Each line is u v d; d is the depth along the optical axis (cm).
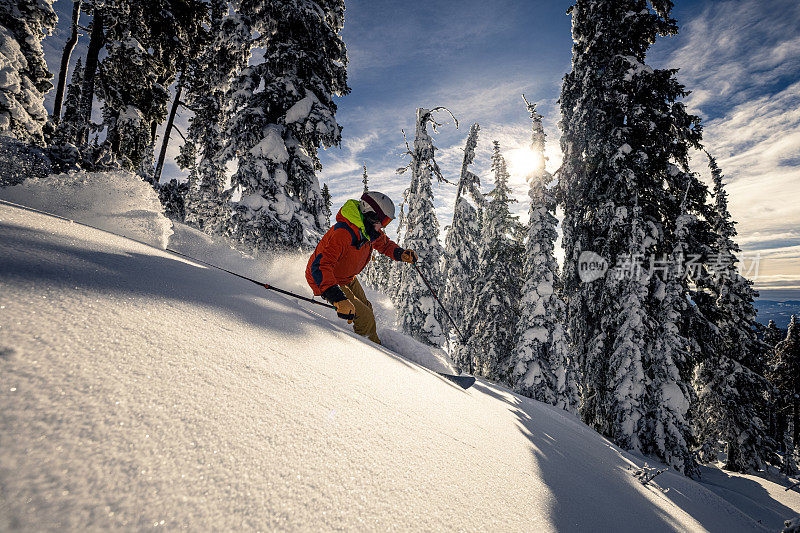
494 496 114
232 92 1108
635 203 1270
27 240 124
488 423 202
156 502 55
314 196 1105
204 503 59
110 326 91
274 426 88
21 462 49
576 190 1512
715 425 1773
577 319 1522
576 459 232
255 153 1018
